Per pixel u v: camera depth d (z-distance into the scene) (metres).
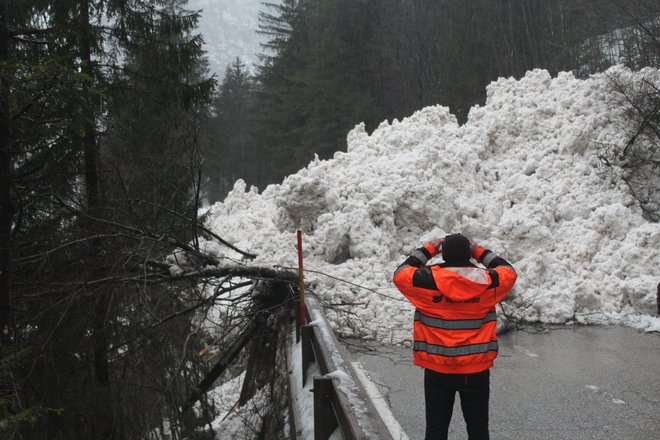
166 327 8.12
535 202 11.83
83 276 7.84
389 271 9.98
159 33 9.91
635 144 12.22
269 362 9.21
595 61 30.45
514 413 5.54
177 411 7.63
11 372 6.39
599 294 9.42
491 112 14.33
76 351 7.61
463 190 12.14
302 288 7.13
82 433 7.61
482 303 3.77
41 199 7.93
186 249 8.55
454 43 37.09
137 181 9.27
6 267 7.05
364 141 15.21
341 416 3.90
